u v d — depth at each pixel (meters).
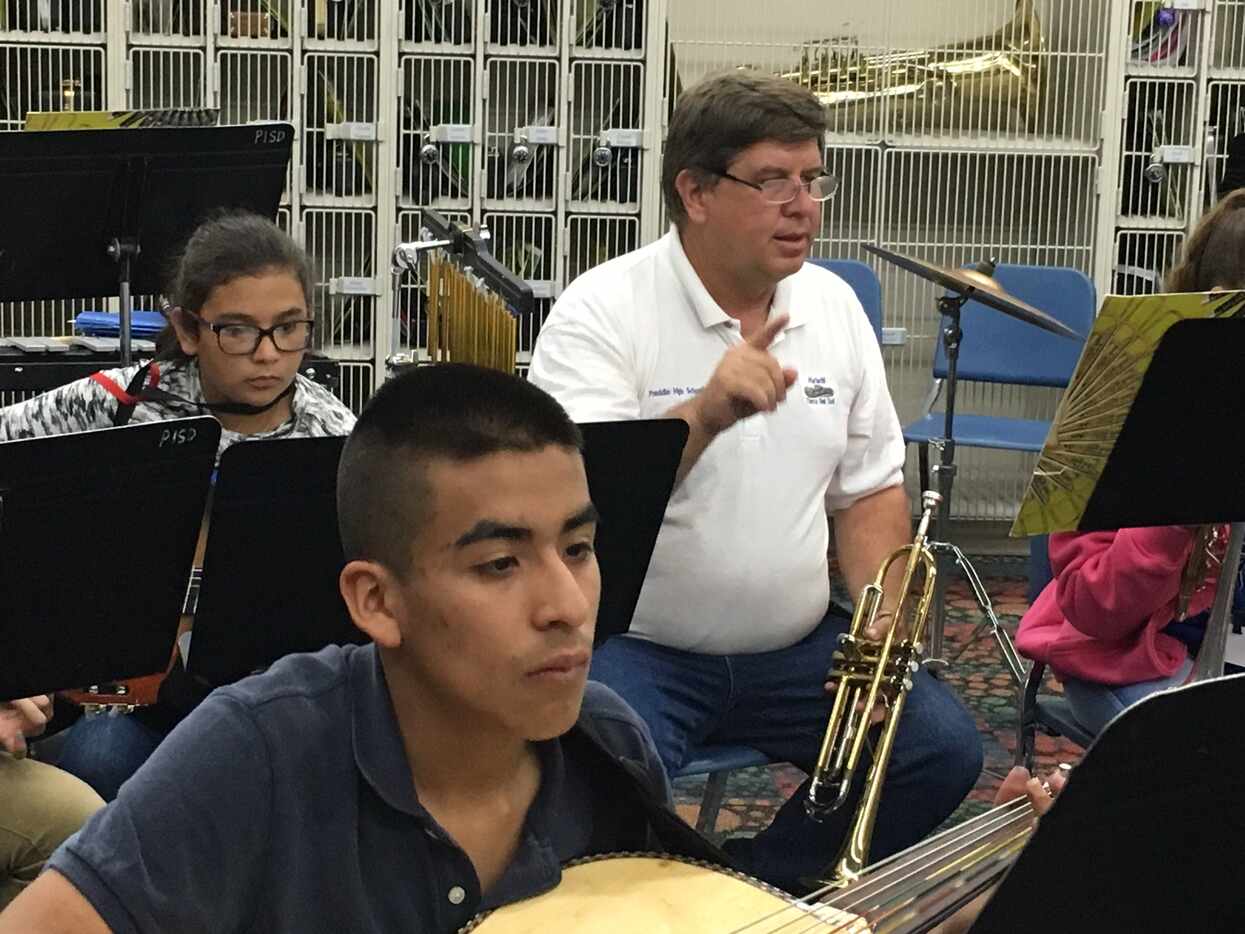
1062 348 4.79
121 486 1.92
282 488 1.98
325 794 1.30
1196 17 5.05
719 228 2.60
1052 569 2.69
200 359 2.62
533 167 4.96
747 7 5.30
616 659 2.60
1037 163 5.41
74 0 4.76
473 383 1.28
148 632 2.02
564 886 1.34
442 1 4.81
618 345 2.62
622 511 2.14
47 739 2.43
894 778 2.53
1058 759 3.74
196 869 1.25
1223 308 1.96
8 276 3.45
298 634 2.07
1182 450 2.08
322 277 4.98
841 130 5.22
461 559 1.24
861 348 2.81
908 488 5.64
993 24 5.34
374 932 1.30
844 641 2.50
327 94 4.82
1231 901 1.24
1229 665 2.47
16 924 1.21
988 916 1.19
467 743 1.30
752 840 2.62
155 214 3.50
